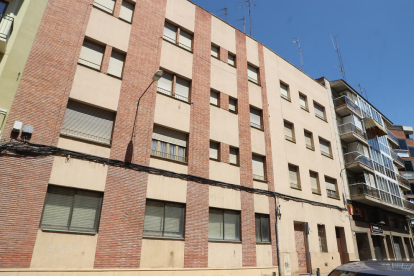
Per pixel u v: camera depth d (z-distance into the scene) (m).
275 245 14.47
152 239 10.63
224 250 12.51
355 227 20.58
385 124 35.44
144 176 11.20
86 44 11.59
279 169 16.58
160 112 12.62
